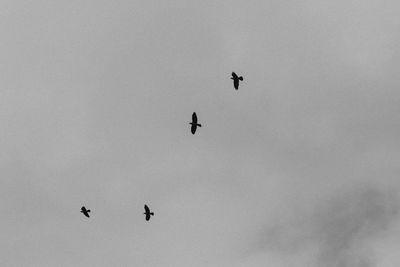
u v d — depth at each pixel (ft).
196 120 272.92
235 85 268.21
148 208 291.79
